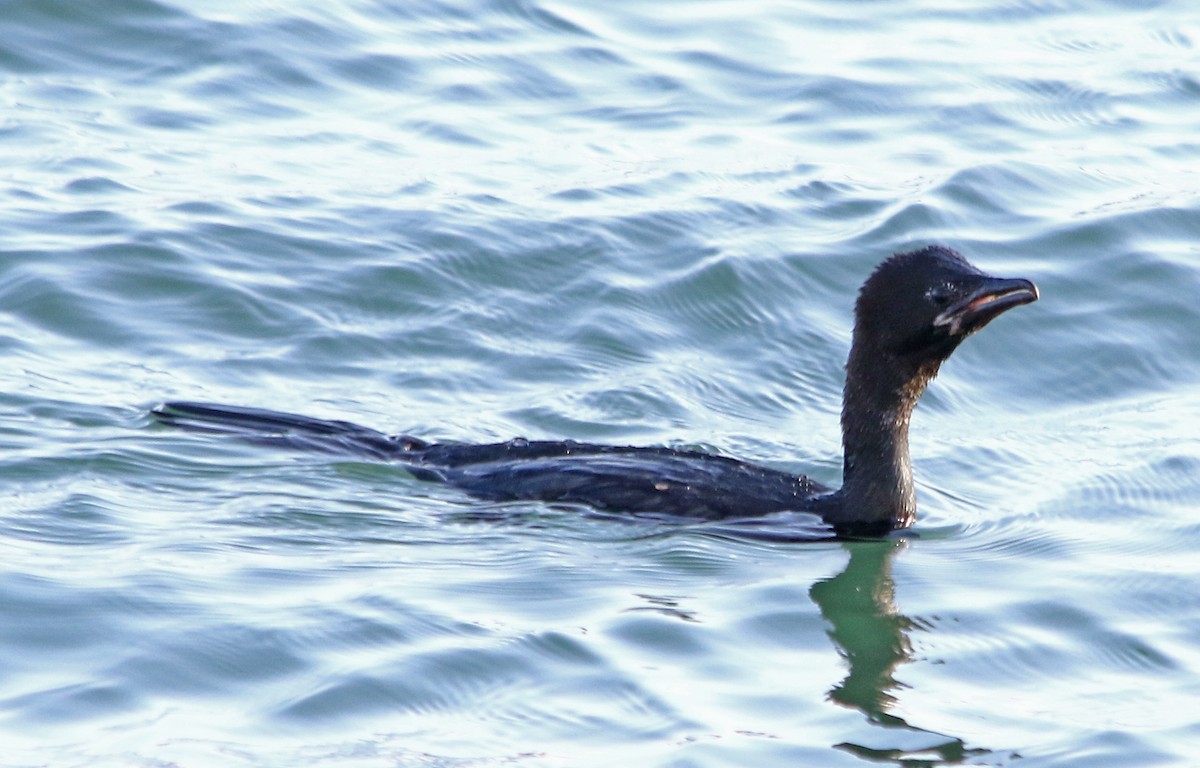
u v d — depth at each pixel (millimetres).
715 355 15172
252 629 9844
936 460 13703
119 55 18938
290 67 19078
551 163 17734
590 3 21469
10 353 13836
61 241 15391
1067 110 19500
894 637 10445
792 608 10727
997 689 9867
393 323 15023
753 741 9055
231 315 14828
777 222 16875
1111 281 16281
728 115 19078
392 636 9867
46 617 9875
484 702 9289
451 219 16391
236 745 8742
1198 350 15570
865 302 12297
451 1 20969
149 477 12031
